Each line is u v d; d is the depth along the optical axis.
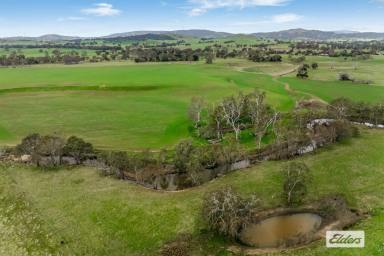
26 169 71.50
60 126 94.62
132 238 49.81
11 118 101.56
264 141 83.62
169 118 99.38
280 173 67.19
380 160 72.31
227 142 82.81
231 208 49.41
